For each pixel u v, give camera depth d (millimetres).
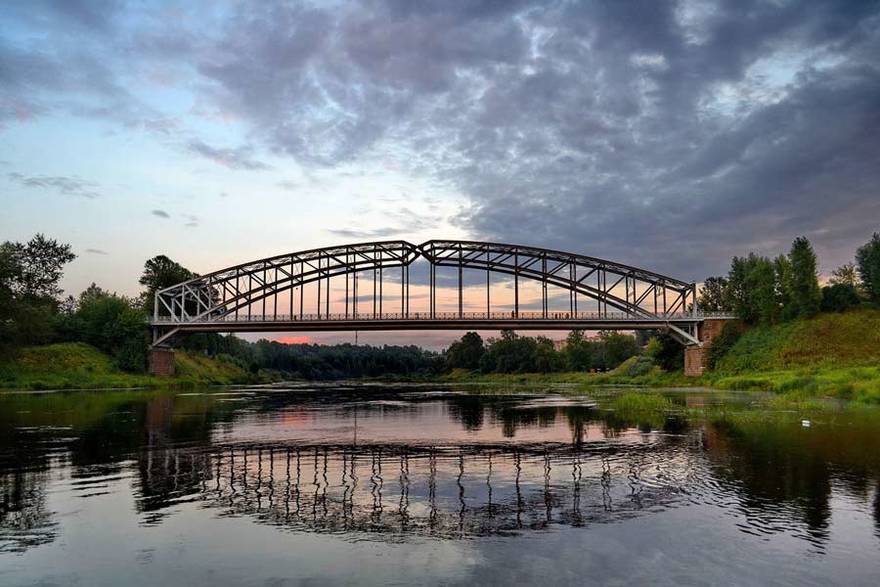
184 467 19141
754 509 13305
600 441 25219
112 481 16891
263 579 9461
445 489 15656
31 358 88750
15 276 78375
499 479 16953
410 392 83188
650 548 10781
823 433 25875
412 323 116000
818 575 9500
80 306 118250
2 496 15023
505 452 22234
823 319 95750
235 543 11203
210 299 120562
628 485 15977
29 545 11148
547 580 9344
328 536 11602
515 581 9305
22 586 9211
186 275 134500
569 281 121812
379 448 23547
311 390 91688
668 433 27516
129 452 22422
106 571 9836
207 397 64938
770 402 46094
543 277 122438
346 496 14914
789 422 30531
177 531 11977
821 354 86250
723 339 104875
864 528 11867
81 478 17359
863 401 42062
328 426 32562
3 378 79000
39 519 12867
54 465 19516
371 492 15344
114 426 31969
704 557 10312
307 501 14391
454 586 9133
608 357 166375
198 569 9898
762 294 103375
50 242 88812
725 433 26766
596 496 14750
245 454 21953
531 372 180500
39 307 85062
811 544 10945
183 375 118125
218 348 171000
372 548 10891
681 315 115250
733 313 113875
